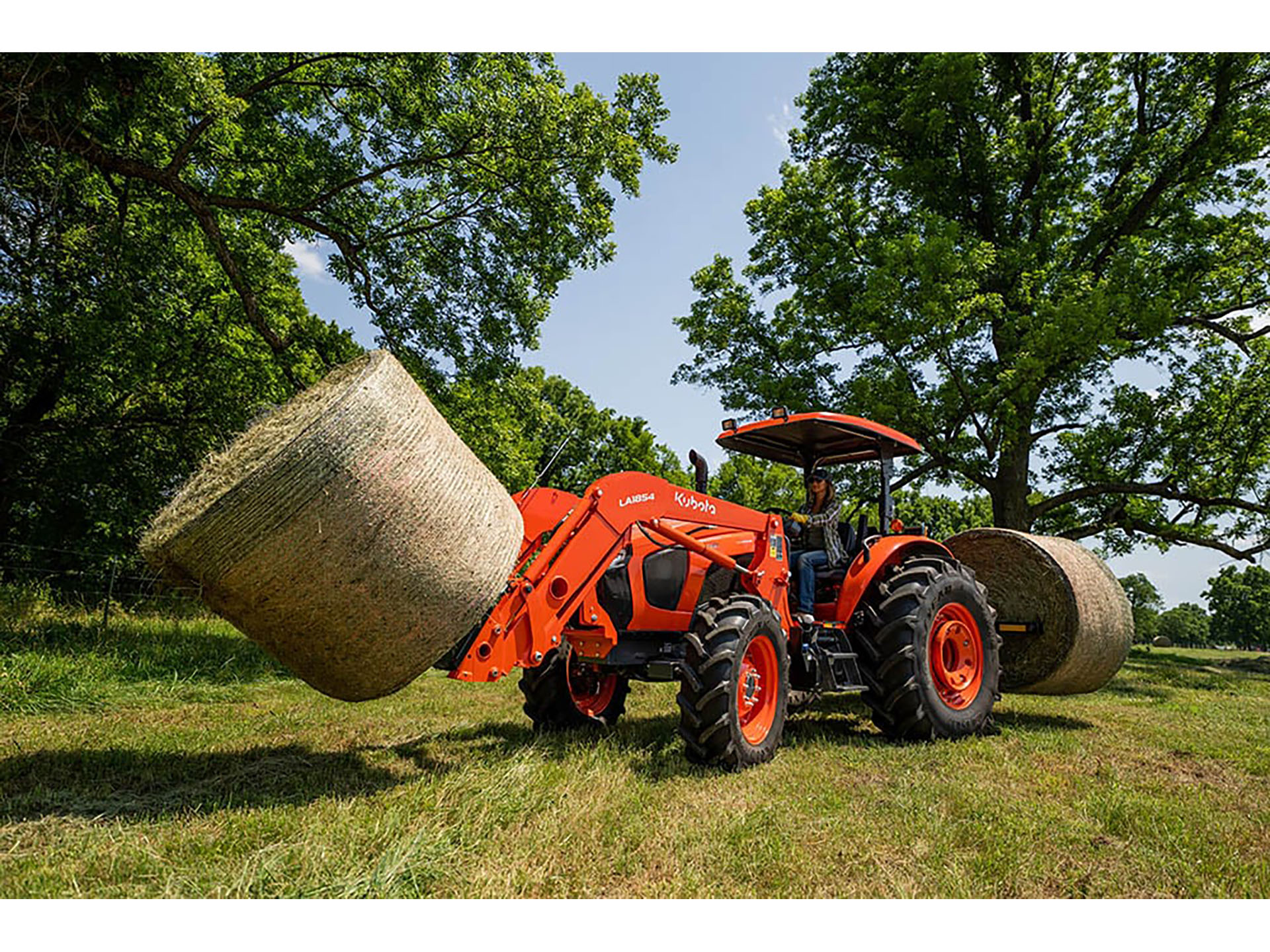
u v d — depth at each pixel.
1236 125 15.12
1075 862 3.28
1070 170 16.58
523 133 11.35
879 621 5.85
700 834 3.38
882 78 17.12
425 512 3.75
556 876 2.93
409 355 12.29
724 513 5.53
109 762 4.36
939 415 15.47
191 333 12.51
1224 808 4.19
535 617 4.39
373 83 11.59
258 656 9.08
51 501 13.08
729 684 4.59
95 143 9.11
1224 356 17.16
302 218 11.61
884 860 3.23
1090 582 6.91
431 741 5.16
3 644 8.18
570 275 12.88
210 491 3.59
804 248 17.14
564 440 5.08
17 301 10.01
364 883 2.72
